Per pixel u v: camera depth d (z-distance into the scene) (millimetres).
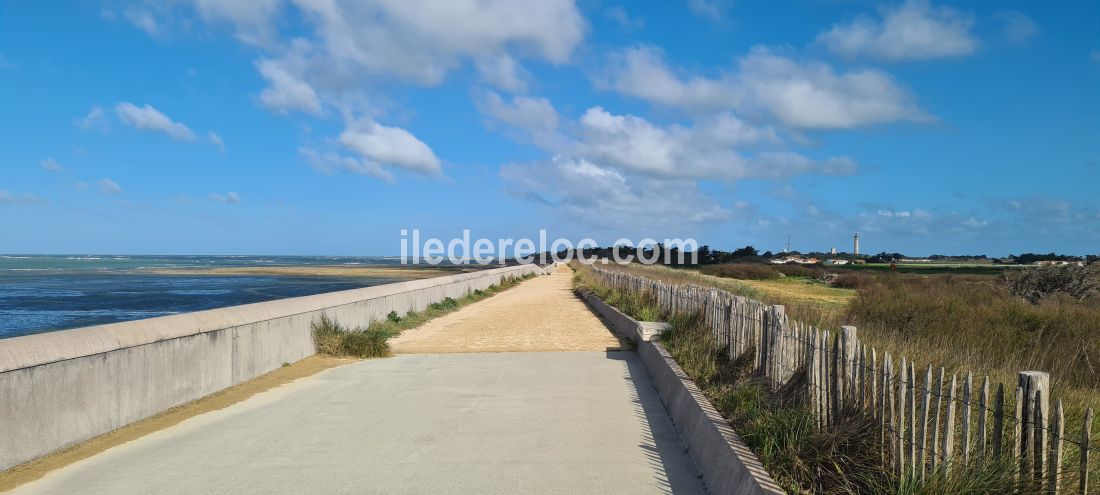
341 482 6086
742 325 9492
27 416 6574
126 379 7980
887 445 5383
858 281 35656
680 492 5867
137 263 127688
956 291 20562
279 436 7566
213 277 64500
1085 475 4004
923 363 7277
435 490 5879
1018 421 4371
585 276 40500
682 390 8438
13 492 5816
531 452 6973
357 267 103000
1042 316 13477
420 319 20078
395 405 9102
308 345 13258
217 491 5871
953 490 4453
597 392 9938
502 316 22016
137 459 6734
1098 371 10062
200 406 9039
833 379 6191
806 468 5449
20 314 27188
